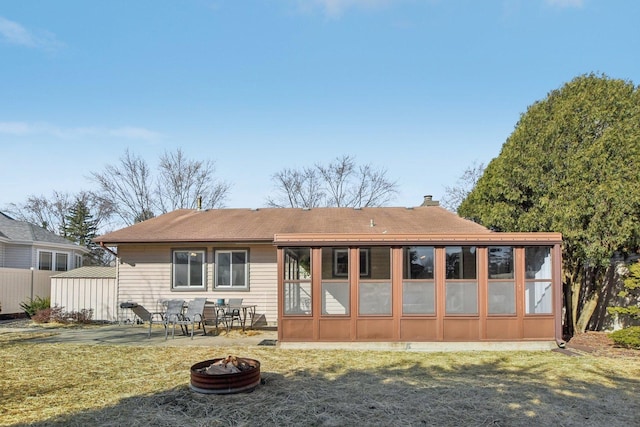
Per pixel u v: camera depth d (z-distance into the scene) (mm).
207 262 14969
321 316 10898
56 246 23375
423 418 5891
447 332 10773
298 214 18203
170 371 8508
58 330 14047
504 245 10922
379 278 11359
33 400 6684
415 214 18078
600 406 6352
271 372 8398
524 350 10586
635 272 10609
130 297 15156
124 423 5723
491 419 5848
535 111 12789
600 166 10836
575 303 12531
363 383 7613
